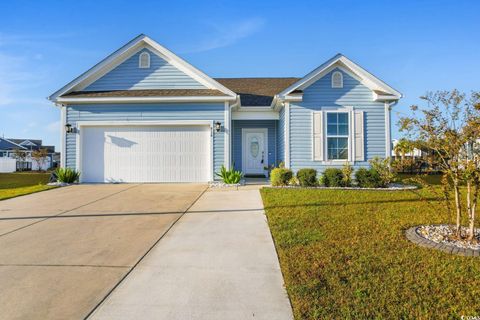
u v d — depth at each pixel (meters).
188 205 7.15
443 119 4.46
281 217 5.55
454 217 5.44
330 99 11.09
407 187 9.61
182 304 2.71
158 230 5.09
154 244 4.38
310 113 11.09
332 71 11.09
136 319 2.47
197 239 4.59
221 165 11.34
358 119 11.04
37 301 2.76
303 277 3.09
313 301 2.62
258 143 14.24
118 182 11.49
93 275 3.32
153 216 6.08
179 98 11.08
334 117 11.09
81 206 7.09
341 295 2.71
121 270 3.46
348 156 11.01
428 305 2.52
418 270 3.21
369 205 6.53
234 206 6.98
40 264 3.64
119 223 5.55
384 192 8.43
